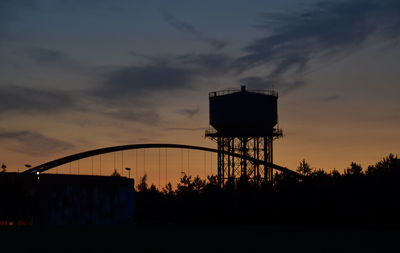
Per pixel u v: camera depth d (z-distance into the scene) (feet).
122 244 182.91
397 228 291.58
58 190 338.13
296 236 218.79
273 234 234.58
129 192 376.89
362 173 346.54
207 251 159.43
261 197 376.68
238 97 388.37
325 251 157.99
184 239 206.18
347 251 157.89
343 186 327.06
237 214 384.88
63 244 182.50
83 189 348.59
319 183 345.10
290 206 354.33
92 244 182.29
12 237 215.31
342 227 305.94
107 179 362.33
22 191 329.52
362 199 311.47
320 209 334.44
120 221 366.02
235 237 215.72
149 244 182.09
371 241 193.06
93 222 350.02
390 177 311.68
